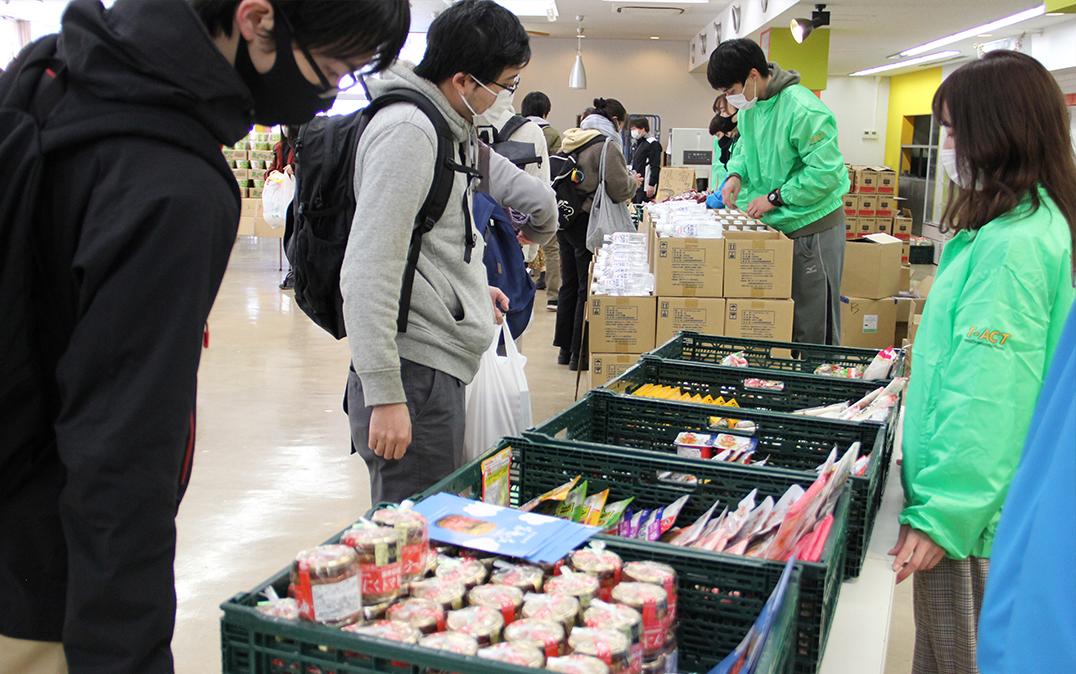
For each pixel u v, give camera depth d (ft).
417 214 5.96
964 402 4.93
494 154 9.27
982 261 5.05
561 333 20.18
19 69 3.52
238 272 33.78
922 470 5.23
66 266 3.35
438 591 3.58
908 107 57.00
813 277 13.17
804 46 30.53
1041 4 24.77
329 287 6.39
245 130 3.71
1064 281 4.93
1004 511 3.13
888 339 18.54
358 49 3.60
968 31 31.53
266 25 3.44
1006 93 5.11
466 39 5.87
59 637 3.73
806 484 5.19
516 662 3.01
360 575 3.31
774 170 13.14
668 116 57.11
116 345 3.20
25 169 3.24
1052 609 2.62
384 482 6.28
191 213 3.26
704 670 4.09
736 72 12.70
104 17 3.40
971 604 5.34
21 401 3.46
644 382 8.46
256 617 3.15
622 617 3.46
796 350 9.68
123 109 3.29
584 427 6.92
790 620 3.47
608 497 5.59
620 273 13.93
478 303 6.41
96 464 3.19
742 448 6.37
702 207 16.10
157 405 3.24
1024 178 5.08
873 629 4.52
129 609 3.33
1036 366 4.90
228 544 11.10
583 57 56.44
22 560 3.62
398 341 6.10
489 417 8.00
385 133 5.71
